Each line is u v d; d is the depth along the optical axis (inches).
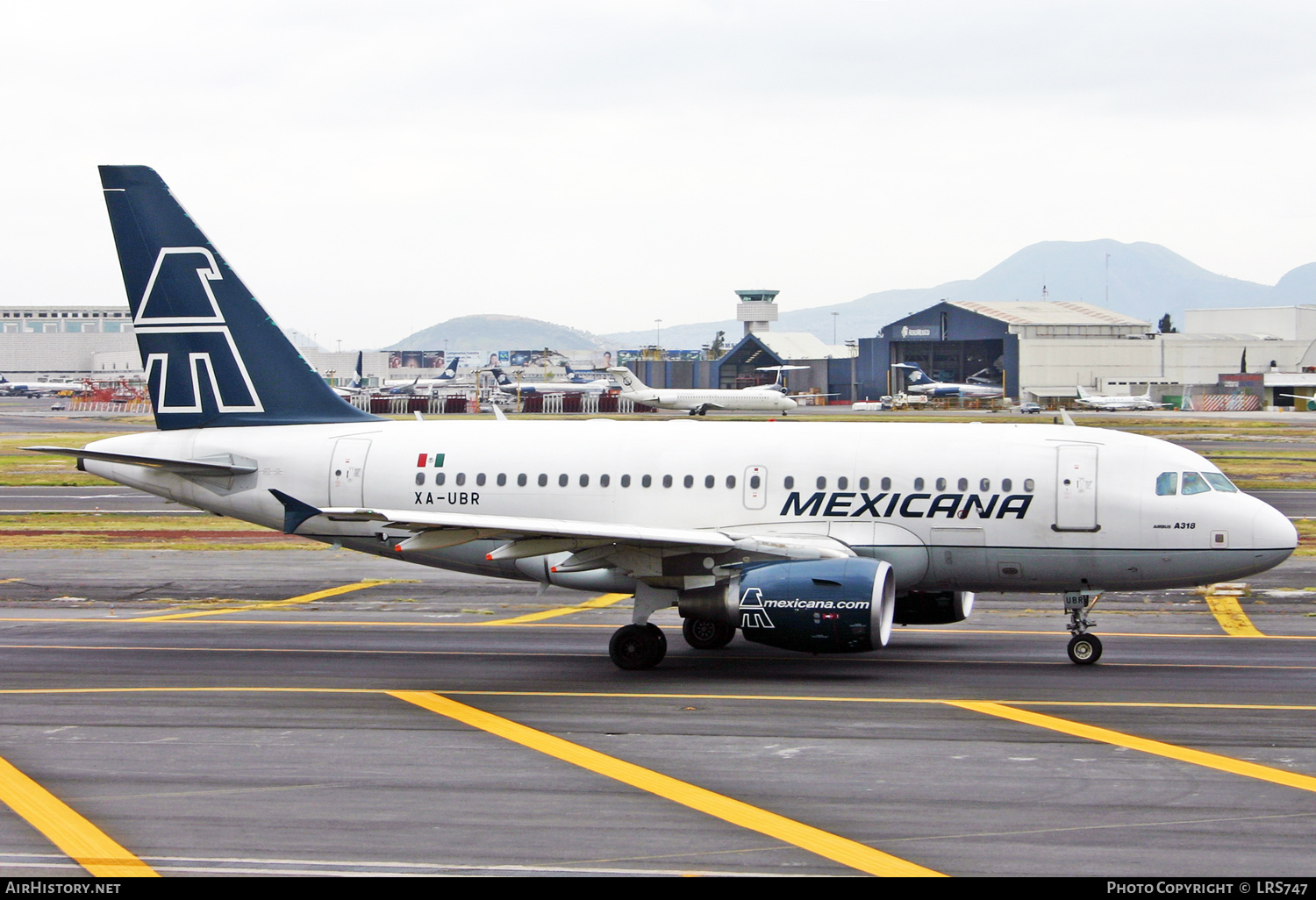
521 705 2276.1
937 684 2439.7
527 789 1753.2
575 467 2891.2
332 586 3774.6
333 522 3002.0
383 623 3191.4
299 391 3117.6
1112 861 1456.7
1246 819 1601.9
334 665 2659.9
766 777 1801.2
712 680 2504.9
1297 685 2404.0
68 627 3122.5
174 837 1556.3
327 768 1863.9
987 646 2851.9
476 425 3073.3
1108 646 2829.7
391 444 3004.4
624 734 2055.9
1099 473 2623.0
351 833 1565.0
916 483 2694.4
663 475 2839.6
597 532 2418.8
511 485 2910.9
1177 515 2568.9
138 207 3100.4
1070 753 1919.3
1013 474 2652.6
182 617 3277.6
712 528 2783.0
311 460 3016.7
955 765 1857.8
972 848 1501.0
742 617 2491.4
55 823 1612.9
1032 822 1594.5
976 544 2659.9
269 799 1707.7
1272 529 2546.8
